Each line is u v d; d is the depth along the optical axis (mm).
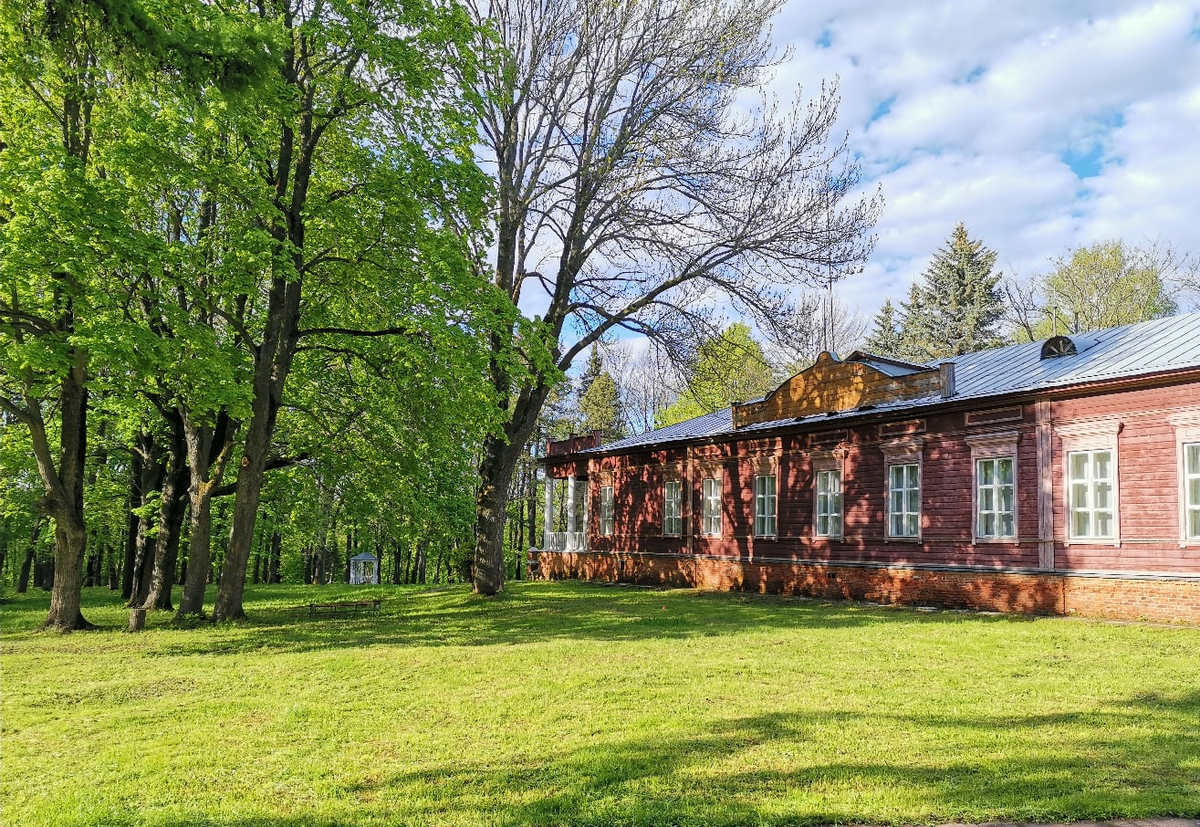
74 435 20297
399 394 22172
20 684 12383
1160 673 11727
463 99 21281
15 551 50750
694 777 7223
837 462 25406
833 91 25922
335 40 19094
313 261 20469
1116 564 17953
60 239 15781
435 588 35375
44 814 6473
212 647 16500
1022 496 19984
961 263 63031
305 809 6562
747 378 51750
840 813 6281
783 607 22531
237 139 18875
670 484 32781
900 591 22891
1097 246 52062
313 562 65750
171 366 16766
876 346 68562
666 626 18516
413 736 8836
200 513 21203
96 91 17469
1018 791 6758
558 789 6957
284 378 21375
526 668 12938
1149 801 6465
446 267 19688
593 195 27047
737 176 26125
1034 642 14797
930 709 9664
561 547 39000
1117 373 17922
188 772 7664
